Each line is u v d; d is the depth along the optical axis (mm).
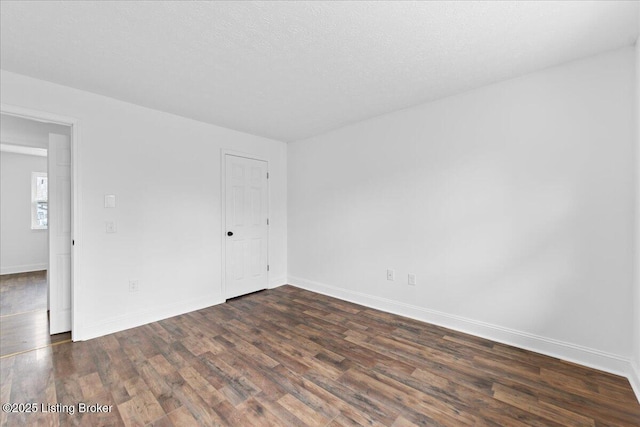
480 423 1576
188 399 1771
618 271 2004
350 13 1621
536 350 2326
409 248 3102
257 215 4098
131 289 2869
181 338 2613
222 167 3656
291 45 1938
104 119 2709
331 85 2539
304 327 2857
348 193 3678
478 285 2631
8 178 5207
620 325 2000
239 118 3352
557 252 2230
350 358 2262
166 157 3135
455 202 2758
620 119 1986
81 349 2398
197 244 3395
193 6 1557
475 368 2105
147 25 1717
